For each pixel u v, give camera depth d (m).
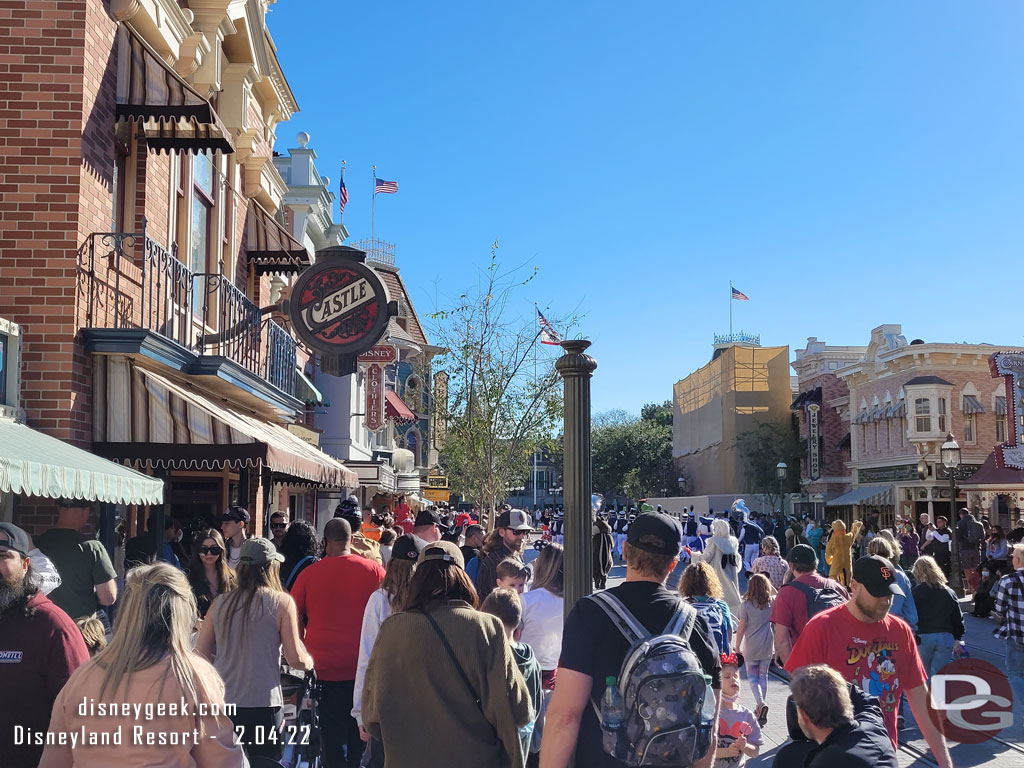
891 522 43.28
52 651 4.05
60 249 9.38
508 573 6.69
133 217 11.32
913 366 41.34
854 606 5.03
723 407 62.62
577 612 3.68
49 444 8.02
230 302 12.91
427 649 4.15
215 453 9.84
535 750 5.55
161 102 10.61
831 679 4.32
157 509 10.67
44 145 9.49
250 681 5.50
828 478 53.19
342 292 11.08
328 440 25.31
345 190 31.83
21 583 4.11
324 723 6.57
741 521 25.00
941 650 9.20
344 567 6.71
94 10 9.90
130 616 3.39
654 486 85.19
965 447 40.12
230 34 14.22
